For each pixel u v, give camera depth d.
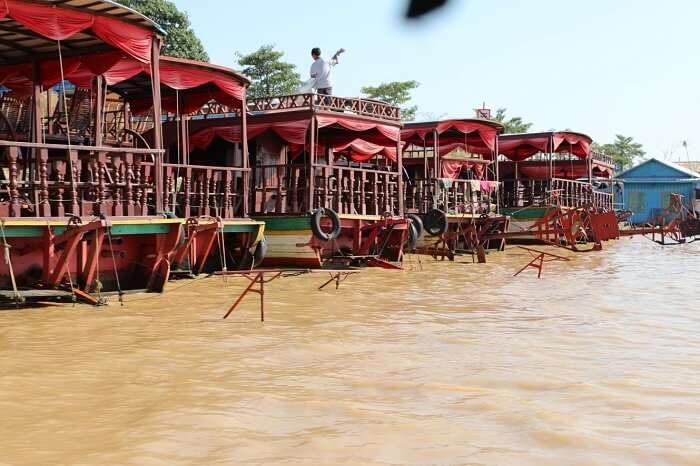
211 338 9.02
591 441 5.05
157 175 13.01
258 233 15.92
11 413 5.80
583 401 6.15
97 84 16.11
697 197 50.22
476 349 8.48
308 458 4.74
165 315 10.79
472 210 25.75
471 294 13.97
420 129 25.69
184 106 18.12
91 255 11.63
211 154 21.70
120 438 5.16
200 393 6.42
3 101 18.38
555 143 32.88
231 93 16.44
